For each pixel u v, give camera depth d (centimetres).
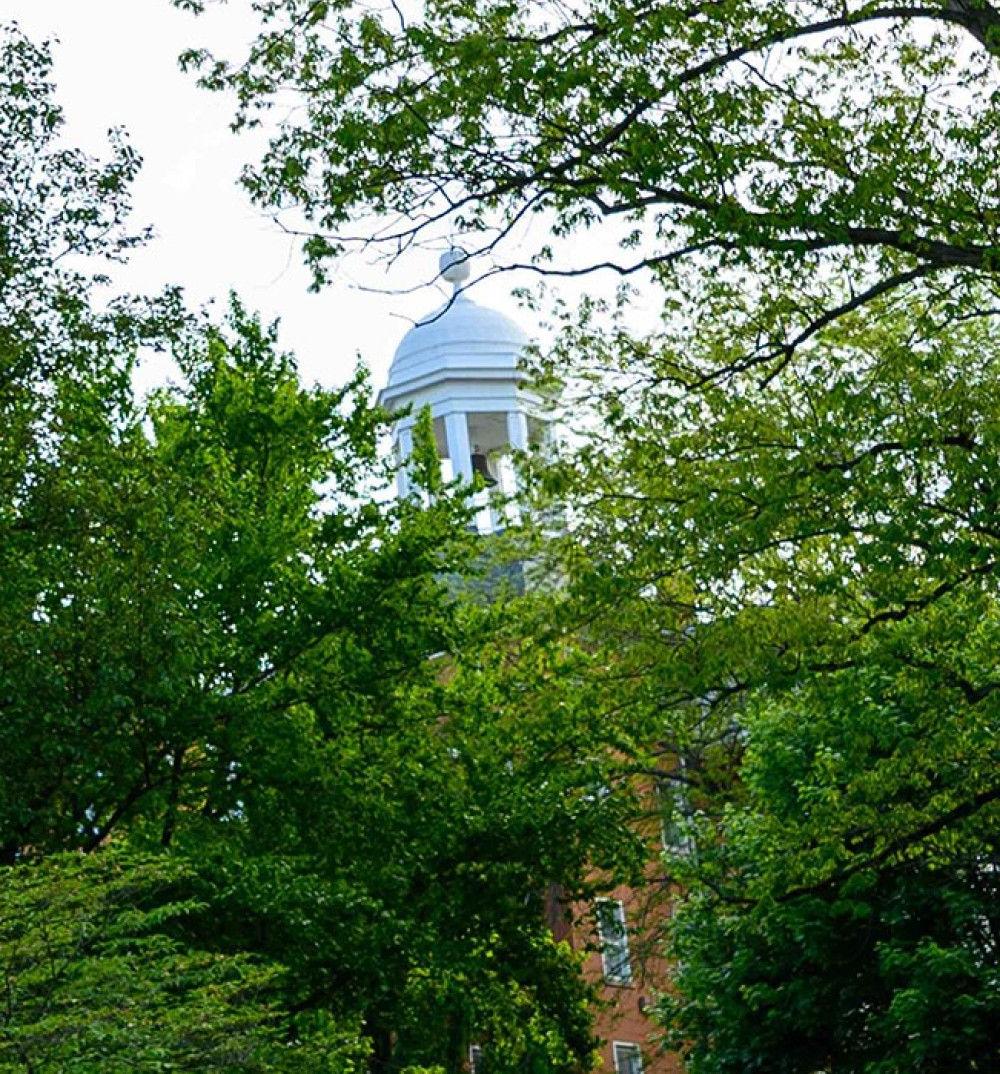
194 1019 1564
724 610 2209
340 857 2727
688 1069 3738
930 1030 3117
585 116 1766
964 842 2489
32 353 2247
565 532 2391
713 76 1778
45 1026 1378
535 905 3177
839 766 2622
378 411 3244
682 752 3812
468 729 3141
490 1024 3444
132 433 2955
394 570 2908
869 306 2131
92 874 1664
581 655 2944
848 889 2614
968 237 1741
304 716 2839
